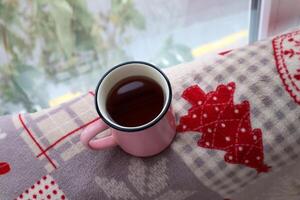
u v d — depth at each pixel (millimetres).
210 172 413
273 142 407
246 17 646
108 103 395
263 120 412
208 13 637
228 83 437
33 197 418
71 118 458
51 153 437
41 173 427
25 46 592
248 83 430
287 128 407
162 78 383
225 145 412
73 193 416
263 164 413
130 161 425
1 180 430
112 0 569
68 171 426
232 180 420
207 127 420
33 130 453
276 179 469
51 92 686
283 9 559
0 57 598
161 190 416
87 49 628
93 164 427
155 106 387
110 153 429
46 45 600
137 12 603
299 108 409
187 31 665
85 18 580
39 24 568
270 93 420
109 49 644
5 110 683
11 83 643
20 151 442
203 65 463
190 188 418
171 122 397
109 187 416
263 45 455
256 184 454
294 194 501
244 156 408
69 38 600
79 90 694
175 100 441
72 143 440
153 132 376
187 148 420
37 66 628
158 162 420
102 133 434
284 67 428
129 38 641
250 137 409
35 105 690
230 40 694
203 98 435
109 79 394
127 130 363
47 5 547
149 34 648
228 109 421
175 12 623
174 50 696
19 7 541
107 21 598
